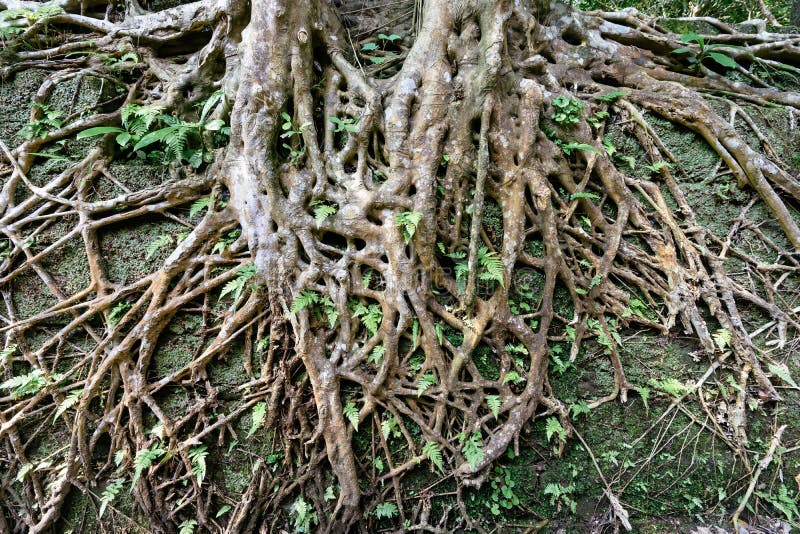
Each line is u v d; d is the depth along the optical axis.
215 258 3.83
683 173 4.59
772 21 6.30
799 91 5.19
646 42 5.04
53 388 3.80
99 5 4.66
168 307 3.78
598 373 4.18
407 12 4.99
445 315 3.91
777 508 4.00
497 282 4.02
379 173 4.06
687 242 4.32
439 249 4.02
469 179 4.06
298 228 3.81
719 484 4.07
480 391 3.92
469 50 4.11
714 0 7.47
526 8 4.46
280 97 3.86
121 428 3.81
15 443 3.78
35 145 3.97
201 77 4.29
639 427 4.14
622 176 4.33
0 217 3.87
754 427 4.15
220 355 3.89
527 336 3.98
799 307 4.39
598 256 4.29
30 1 4.50
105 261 3.96
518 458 4.00
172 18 4.34
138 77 4.42
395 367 3.83
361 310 3.84
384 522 3.86
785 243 4.53
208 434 3.87
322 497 3.80
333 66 4.29
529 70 4.38
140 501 3.75
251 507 3.79
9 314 3.87
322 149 4.14
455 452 3.82
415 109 4.07
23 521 3.83
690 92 4.58
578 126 4.30
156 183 4.11
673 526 4.03
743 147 4.41
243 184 3.88
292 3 3.85
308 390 3.87
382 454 3.90
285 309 3.76
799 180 4.63
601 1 7.76
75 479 3.78
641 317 4.20
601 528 3.98
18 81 4.09
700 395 4.15
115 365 3.79
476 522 3.89
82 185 3.97
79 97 4.11
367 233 3.84
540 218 4.10
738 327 4.24
